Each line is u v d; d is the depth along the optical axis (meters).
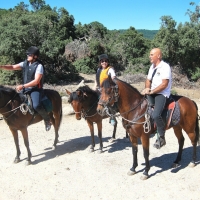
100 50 26.20
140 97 5.09
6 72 19.75
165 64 4.80
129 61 26.12
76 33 36.09
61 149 7.08
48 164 6.17
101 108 4.70
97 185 5.23
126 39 27.38
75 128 8.97
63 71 22.45
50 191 5.07
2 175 5.71
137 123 5.02
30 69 5.75
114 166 6.00
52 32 21.02
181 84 19.69
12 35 18.98
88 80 22.41
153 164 6.02
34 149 7.10
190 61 21.17
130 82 20.64
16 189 5.17
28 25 19.56
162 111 5.09
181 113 5.29
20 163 6.24
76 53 26.92
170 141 7.46
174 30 20.55
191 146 7.05
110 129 8.80
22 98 5.85
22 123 5.86
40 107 5.92
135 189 5.04
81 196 4.88
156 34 22.17
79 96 5.99
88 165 6.09
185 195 4.79
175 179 5.34
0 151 6.97
